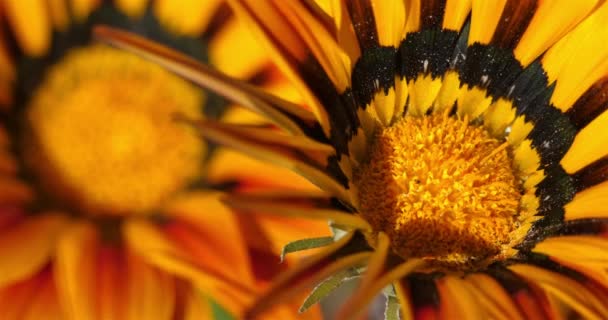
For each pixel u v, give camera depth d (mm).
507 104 185
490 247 177
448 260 175
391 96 182
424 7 182
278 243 183
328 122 172
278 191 159
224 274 178
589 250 167
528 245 176
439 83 184
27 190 195
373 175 178
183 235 186
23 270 177
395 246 176
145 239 185
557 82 182
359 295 149
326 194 165
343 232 167
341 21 176
